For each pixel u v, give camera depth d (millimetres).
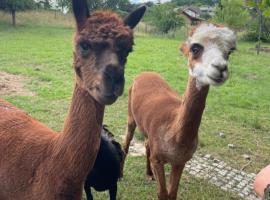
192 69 913
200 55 890
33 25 6648
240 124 2061
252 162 1610
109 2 6301
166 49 4750
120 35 580
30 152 705
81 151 633
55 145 678
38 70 3031
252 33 7371
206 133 1887
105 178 1061
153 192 1305
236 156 1656
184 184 1378
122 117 2025
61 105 2139
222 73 850
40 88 2463
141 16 660
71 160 642
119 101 2309
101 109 631
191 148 1030
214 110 2277
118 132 1809
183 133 990
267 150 1741
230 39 877
